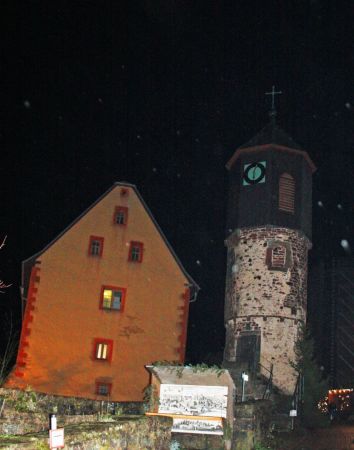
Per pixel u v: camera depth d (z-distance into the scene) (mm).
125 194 32406
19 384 28047
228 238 35625
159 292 31016
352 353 41875
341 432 23875
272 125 36969
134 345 29859
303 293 34156
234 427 18375
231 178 36938
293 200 35094
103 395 28766
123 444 12430
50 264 30500
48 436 10383
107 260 31078
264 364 32250
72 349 29266
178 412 16625
